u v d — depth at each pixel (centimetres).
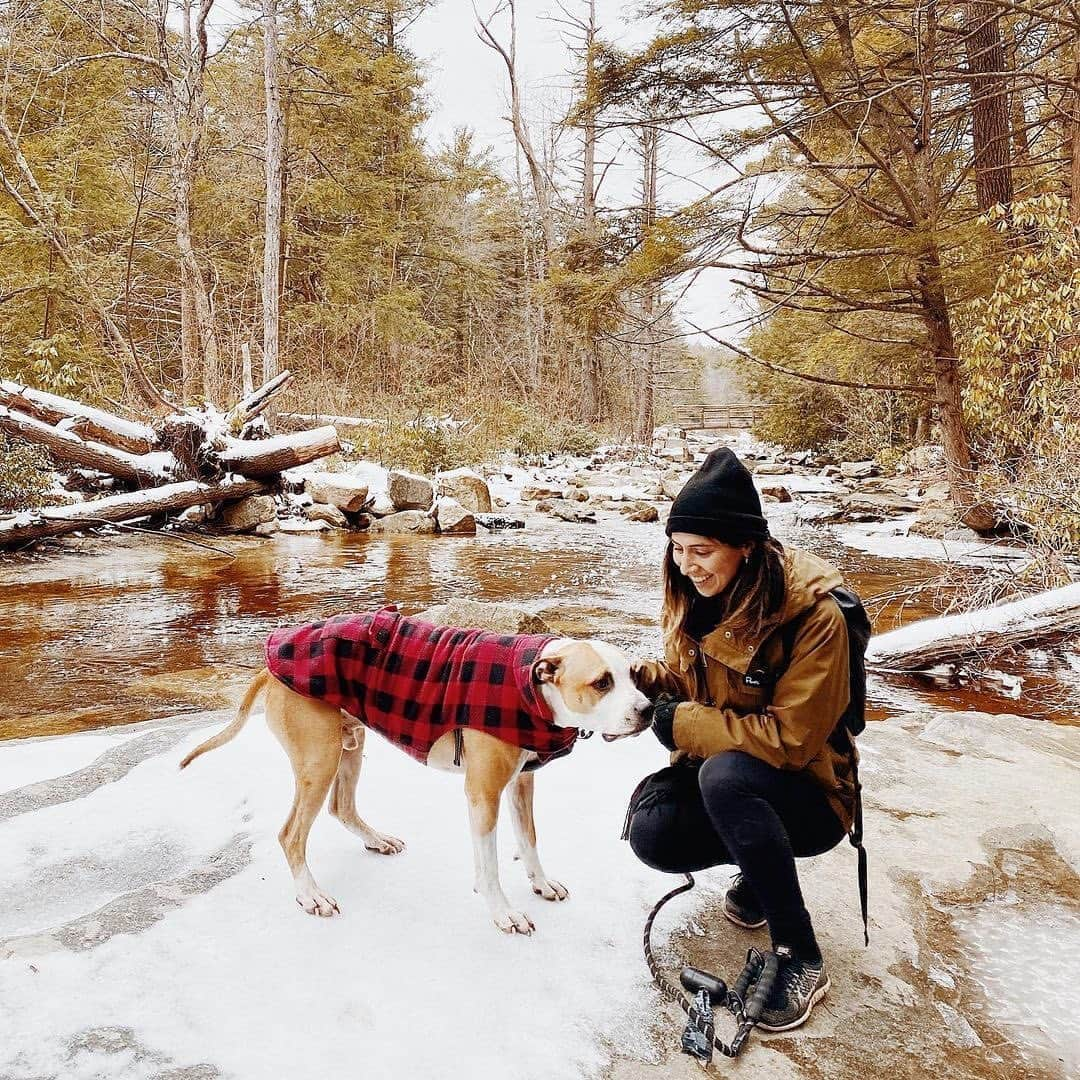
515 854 295
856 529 1330
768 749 219
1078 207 1088
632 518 1440
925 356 1245
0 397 1109
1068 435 764
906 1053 213
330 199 2494
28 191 1741
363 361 2558
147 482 1182
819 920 268
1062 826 336
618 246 1287
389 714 251
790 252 1102
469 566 1011
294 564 1008
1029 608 618
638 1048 209
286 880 274
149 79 2059
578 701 232
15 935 247
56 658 628
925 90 1113
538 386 2933
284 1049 201
